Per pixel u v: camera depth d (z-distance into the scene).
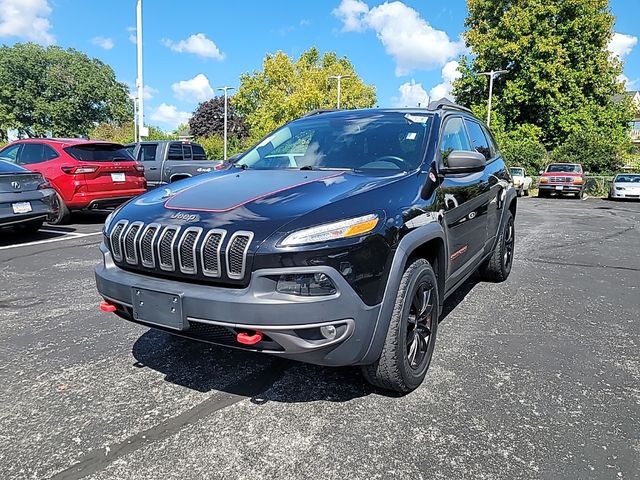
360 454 2.33
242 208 2.59
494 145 5.47
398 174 3.15
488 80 34.62
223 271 2.38
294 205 2.56
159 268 2.58
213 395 2.89
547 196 25.33
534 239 9.16
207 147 45.06
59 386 2.98
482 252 4.60
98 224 10.02
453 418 2.65
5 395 2.87
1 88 56.06
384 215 2.62
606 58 32.94
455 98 37.59
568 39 32.75
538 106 33.69
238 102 44.91
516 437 2.48
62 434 2.48
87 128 60.81
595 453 2.35
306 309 2.28
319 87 44.00
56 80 58.22
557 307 4.68
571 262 6.89
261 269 2.31
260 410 2.73
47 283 5.29
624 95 34.97
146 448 2.38
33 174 7.75
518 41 32.47
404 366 2.76
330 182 2.94
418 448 2.38
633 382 3.11
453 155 3.36
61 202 9.45
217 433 2.50
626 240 9.15
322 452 2.35
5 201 7.27
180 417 2.65
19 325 4.00
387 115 3.94
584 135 31.28
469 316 4.38
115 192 9.90
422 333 3.04
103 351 3.50
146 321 2.60
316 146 3.76
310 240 2.32
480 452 2.35
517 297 5.01
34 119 58.19
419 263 2.90
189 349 3.54
